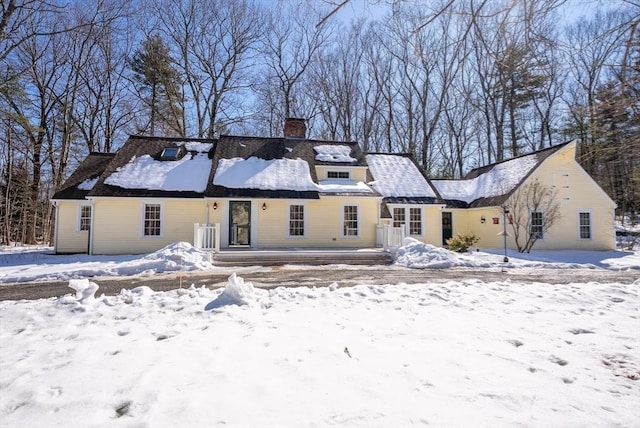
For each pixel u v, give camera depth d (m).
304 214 15.39
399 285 7.08
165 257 11.00
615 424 2.32
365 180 17.22
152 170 15.48
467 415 2.40
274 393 2.70
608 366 3.30
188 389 2.77
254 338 3.93
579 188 17.89
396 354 3.49
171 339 3.95
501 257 13.25
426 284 7.27
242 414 2.41
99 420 2.36
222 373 3.05
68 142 23.77
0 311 5.12
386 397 2.65
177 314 4.95
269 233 15.09
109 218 14.44
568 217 17.62
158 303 5.49
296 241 15.23
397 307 5.38
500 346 3.75
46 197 25.45
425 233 17.34
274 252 12.51
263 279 8.74
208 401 2.58
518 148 27.11
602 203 18.06
